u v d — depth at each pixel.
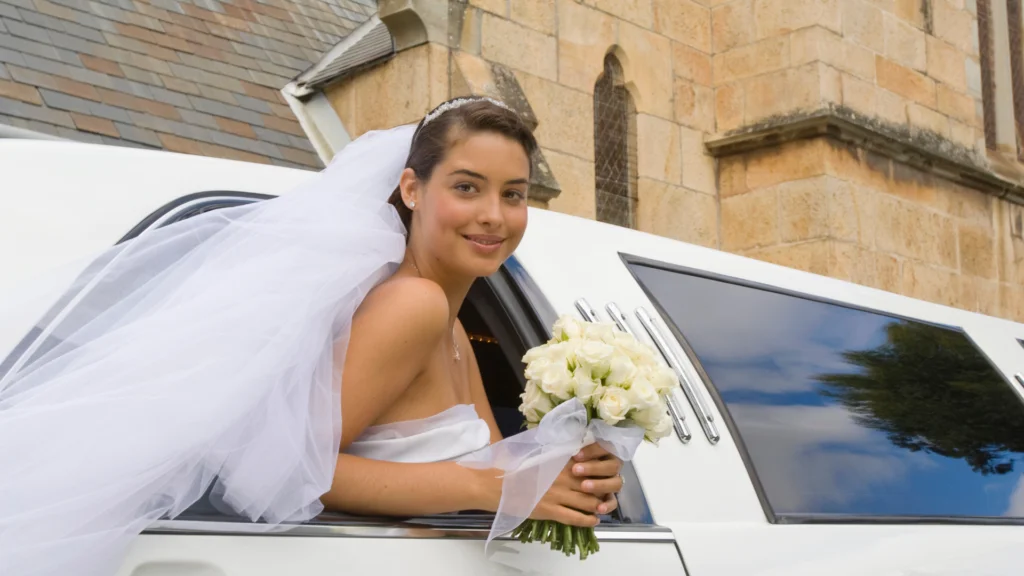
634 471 2.20
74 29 8.30
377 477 1.72
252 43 9.56
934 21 10.98
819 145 9.65
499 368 2.51
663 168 9.80
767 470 2.48
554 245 2.50
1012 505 3.13
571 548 1.83
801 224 9.73
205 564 1.51
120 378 1.54
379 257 1.85
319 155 8.61
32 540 1.40
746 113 10.08
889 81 10.37
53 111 7.23
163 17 9.18
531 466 1.77
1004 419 3.38
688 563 2.13
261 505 1.58
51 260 1.65
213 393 1.56
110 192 1.80
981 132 11.48
